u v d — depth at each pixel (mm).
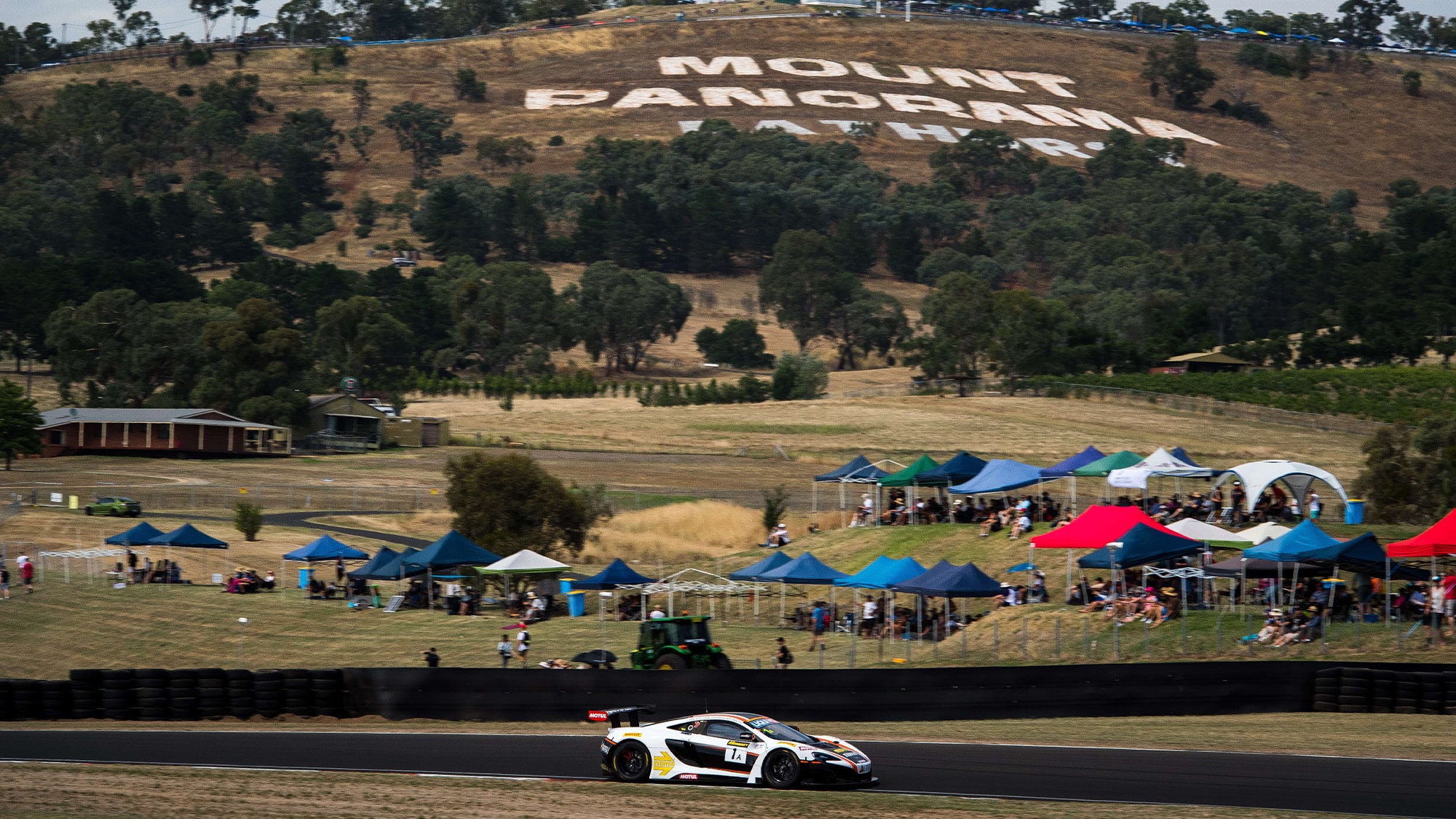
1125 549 141625
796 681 105062
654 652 135250
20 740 96375
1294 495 189250
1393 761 79125
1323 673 105188
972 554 181375
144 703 110375
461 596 185750
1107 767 78312
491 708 108188
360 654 152875
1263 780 73062
